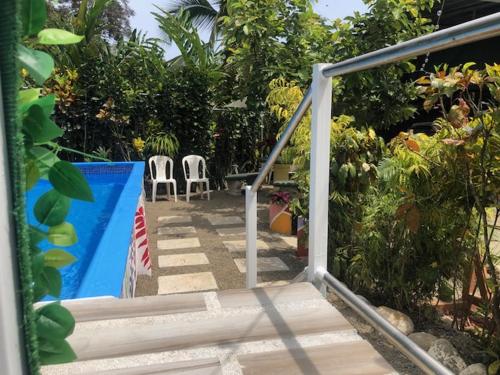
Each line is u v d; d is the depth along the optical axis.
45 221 0.71
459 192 2.56
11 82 0.52
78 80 7.39
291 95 4.43
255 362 1.41
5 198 0.52
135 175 4.55
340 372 1.37
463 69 2.32
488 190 2.37
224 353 1.46
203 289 3.47
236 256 4.30
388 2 4.63
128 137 7.89
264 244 4.73
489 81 2.25
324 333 1.59
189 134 8.23
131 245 2.60
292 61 5.71
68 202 0.72
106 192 5.66
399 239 2.84
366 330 2.72
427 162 2.61
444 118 2.61
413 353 1.09
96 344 1.49
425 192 2.66
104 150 7.42
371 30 4.82
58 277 0.68
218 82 8.53
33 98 0.66
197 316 1.69
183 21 9.04
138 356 1.43
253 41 5.77
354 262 3.12
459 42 0.97
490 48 4.85
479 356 2.53
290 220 5.09
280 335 1.57
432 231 2.77
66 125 7.33
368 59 1.32
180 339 1.53
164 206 6.96
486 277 2.81
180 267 3.98
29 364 0.57
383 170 2.83
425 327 2.90
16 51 0.52
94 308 1.71
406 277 2.92
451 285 2.98
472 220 2.70
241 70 6.20
